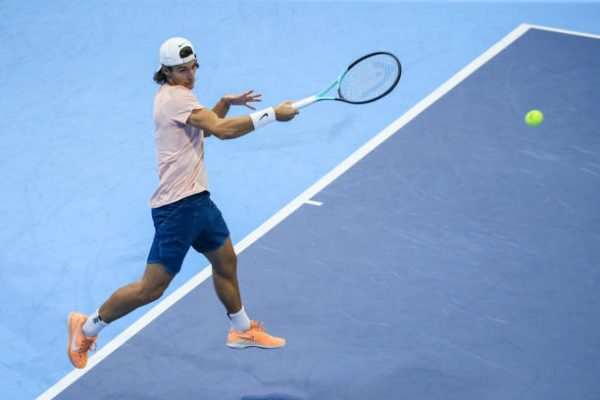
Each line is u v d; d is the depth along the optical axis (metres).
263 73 40.56
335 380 23.30
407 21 44.19
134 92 40.03
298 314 25.80
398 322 25.14
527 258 27.33
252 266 28.00
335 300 26.25
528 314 25.00
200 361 24.39
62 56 43.34
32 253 29.78
